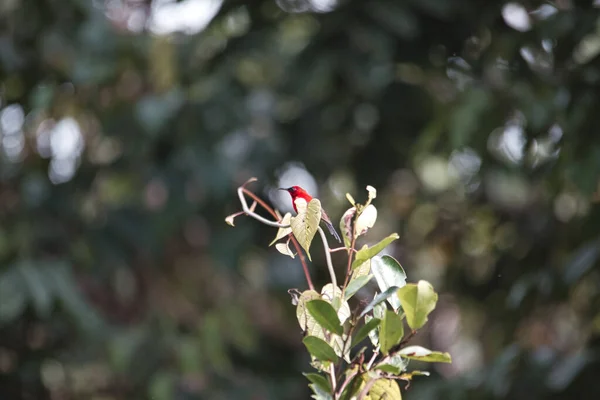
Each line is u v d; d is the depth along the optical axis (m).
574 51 7.33
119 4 12.42
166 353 11.30
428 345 12.77
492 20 8.26
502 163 9.04
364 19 8.75
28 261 10.17
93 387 10.81
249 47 9.67
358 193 11.26
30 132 11.18
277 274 13.11
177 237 13.30
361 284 3.60
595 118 7.18
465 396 7.40
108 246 11.81
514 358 7.34
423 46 8.84
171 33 11.27
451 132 8.39
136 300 12.57
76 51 10.66
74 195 11.72
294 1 9.20
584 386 6.95
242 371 12.55
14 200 11.23
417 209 12.46
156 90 11.55
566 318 8.61
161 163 11.91
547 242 9.21
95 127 11.98
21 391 10.50
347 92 10.37
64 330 10.57
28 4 10.23
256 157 11.85
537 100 8.00
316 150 11.77
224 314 12.29
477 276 10.84
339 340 3.69
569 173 7.35
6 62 9.80
